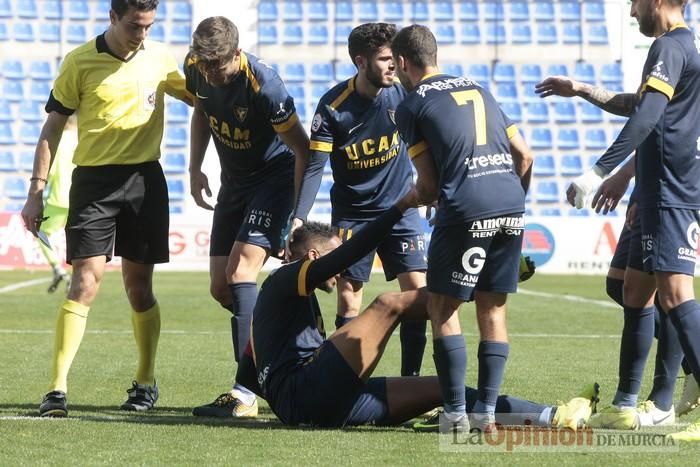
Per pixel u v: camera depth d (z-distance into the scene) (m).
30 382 23.27
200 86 20.38
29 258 70.94
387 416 17.11
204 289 54.34
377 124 21.77
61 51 85.50
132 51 20.33
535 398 21.12
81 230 19.94
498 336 16.58
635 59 86.56
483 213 15.87
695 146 16.75
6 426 17.25
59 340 19.17
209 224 73.00
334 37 87.12
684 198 16.75
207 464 14.22
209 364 26.77
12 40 85.12
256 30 86.19
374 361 16.64
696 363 16.67
